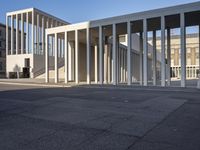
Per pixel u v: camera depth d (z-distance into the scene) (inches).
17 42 2133.4
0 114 374.6
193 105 488.7
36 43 2080.5
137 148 224.2
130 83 1135.0
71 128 292.5
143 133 275.1
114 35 1176.2
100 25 1214.3
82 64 1621.6
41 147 223.5
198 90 864.9
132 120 340.2
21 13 2101.4
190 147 229.0
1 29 2842.0
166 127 304.0
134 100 557.6
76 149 219.1
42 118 347.3
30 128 290.8
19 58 2044.8
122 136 261.9
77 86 1071.0
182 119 351.6
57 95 645.3
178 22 1162.0
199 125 316.2
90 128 293.6
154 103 512.1
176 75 2938.0
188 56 2925.7
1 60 2829.7
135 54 2034.9
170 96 655.8
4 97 590.2
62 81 1460.4
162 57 1053.8
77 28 1291.8
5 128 290.2
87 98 585.6
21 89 864.3
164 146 231.1
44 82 1342.3
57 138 251.8
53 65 2055.9
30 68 1987.0
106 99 570.3
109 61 1517.0
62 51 2155.5
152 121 335.9
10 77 2017.7
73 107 446.3
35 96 616.1
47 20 2154.3
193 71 2888.8
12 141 240.7
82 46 1626.5
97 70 1507.1
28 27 2101.4
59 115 369.7
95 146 227.9
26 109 419.8
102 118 350.6
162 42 1048.2
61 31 1354.6
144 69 1109.1
